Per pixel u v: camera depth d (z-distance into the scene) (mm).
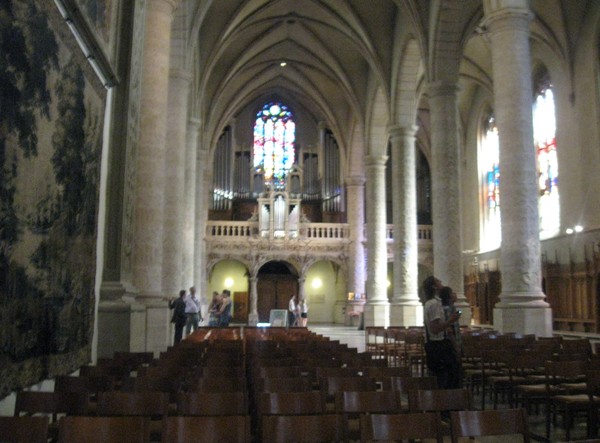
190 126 24812
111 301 9711
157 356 12289
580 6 22562
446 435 5328
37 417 3904
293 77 35688
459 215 19438
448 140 19641
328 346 11328
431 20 20078
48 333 6273
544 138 25922
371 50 25609
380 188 30469
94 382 6074
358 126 35312
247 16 26266
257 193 38219
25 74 5367
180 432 3914
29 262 5656
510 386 8477
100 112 8461
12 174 5156
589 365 7289
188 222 24219
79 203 7383
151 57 12820
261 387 6047
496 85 14664
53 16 6086
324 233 35219
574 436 7254
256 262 34312
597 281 20984
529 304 13586
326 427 4145
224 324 25578
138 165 12508
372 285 29812
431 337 7914
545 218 25672
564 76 23625
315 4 26578
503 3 14602
